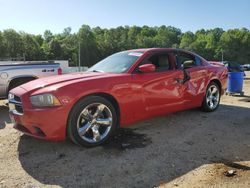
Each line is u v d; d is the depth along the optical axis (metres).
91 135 4.62
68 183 3.47
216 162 3.96
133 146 4.58
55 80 4.67
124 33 134.75
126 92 4.87
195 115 6.51
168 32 137.25
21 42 105.06
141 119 5.20
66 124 4.30
